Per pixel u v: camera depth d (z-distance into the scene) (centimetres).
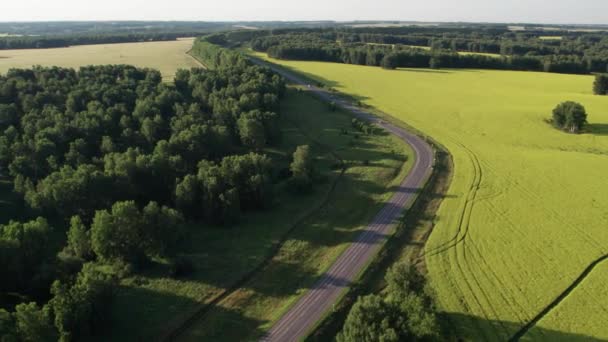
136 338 5969
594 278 7219
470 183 10762
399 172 11600
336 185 10856
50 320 5566
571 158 12312
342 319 6431
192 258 7769
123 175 9000
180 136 10994
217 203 8831
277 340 5988
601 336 6016
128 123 12650
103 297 6012
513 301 6712
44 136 10962
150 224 7438
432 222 9100
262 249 8081
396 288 5975
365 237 8531
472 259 7769
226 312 6519
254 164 9756
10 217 9038
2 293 6512
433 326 5006
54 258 7506
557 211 9375
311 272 7488
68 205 8481
